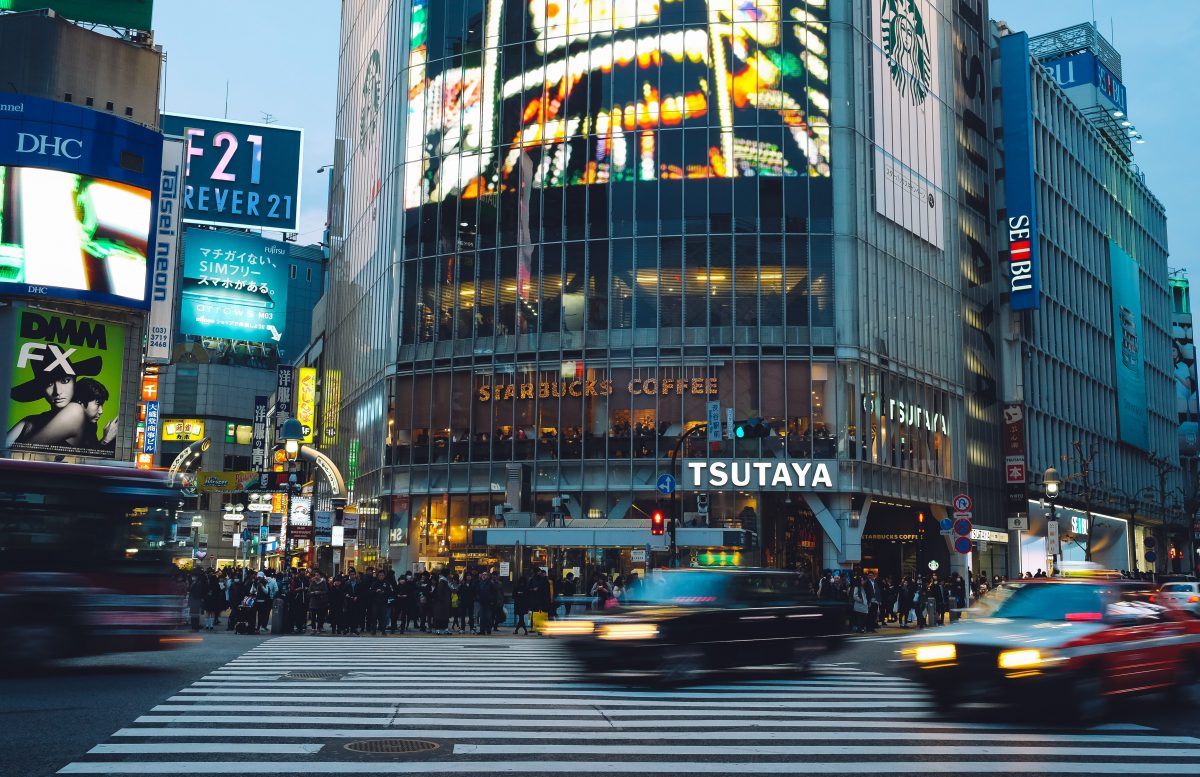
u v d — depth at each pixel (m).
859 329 43.72
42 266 36.12
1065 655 11.69
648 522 39.72
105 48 39.66
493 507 44.34
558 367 44.53
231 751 9.70
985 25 60.66
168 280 40.59
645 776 8.83
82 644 16.69
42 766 8.91
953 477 50.69
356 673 17.05
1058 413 65.94
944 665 11.98
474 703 13.38
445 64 49.22
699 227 44.28
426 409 46.84
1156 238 95.50
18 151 36.22
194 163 98.38
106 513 17.36
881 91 47.94
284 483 43.09
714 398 43.09
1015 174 59.56
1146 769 9.35
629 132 45.31
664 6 45.78
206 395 97.00
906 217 48.91
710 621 15.70
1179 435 114.44
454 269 47.31
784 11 45.53
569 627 15.55
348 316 60.75
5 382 35.78
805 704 13.73
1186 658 13.34
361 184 59.59
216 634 28.11
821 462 42.22
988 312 57.16
